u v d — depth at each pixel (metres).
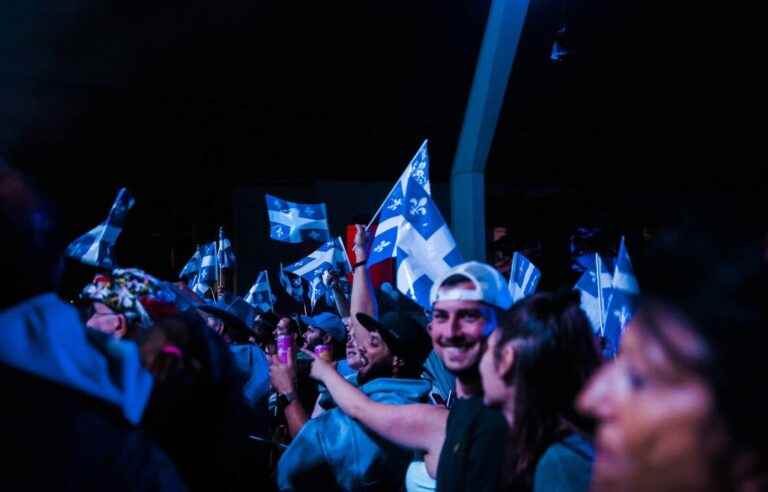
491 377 2.15
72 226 7.46
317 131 8.67
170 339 1.97
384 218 4.05
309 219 5.76
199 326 2.05
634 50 9.77
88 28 6.96
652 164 10.55
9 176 1.53
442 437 2.68
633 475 0.71
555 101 9.81
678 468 0.69
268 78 8.12
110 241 3.72
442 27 8.59
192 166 8.13
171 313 2.58
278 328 4.88
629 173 10.51
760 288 0.73
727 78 10.41
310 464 2.95
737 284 0.73
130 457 1.50
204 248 6.38
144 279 2.57
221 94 7.94
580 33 9.38
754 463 0.68
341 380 3.01
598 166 10.34
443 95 9.05
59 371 1.42
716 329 0.71
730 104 10.59
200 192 8.41
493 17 6.06
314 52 8.22
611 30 9.45
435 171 9.59
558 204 10.31
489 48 6.12
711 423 0.69
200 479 2.00
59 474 1.38
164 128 7.80
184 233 8.55
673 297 0.76
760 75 10.38
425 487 2.72
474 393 2.49
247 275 8.80
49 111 7.10
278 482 2.98
